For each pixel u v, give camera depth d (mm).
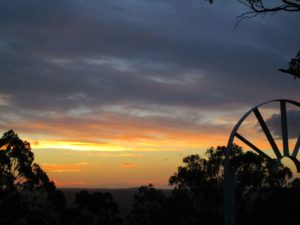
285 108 16484
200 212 53125
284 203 38188
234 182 15664
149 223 60844
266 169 44312
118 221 62156
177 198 55969
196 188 55219
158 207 61125
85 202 60375
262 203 40406
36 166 50844
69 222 56938
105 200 61188
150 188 62406
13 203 49625
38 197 52656
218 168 54375
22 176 50125
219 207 54625
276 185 44625
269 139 16359
